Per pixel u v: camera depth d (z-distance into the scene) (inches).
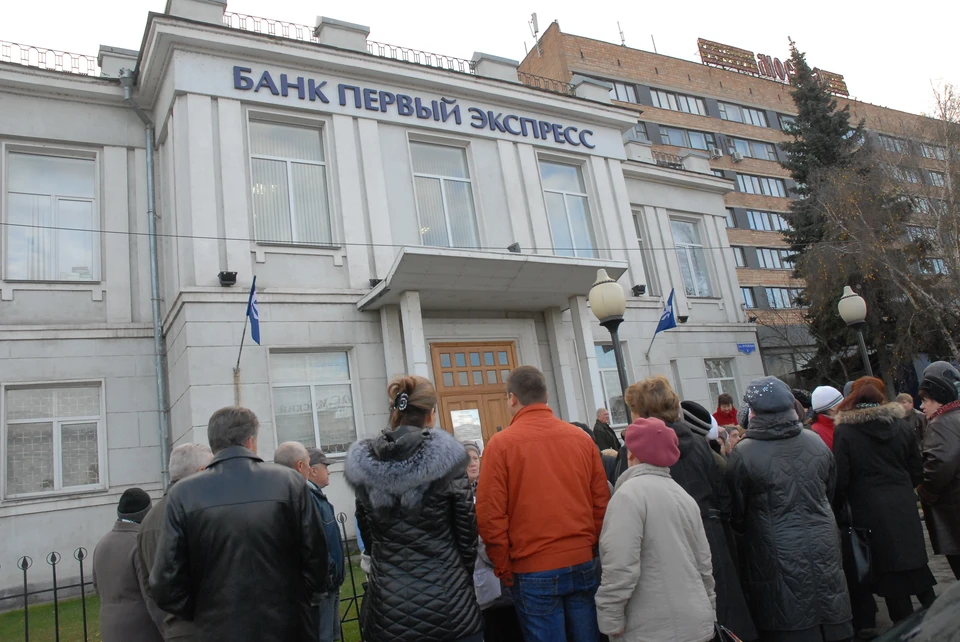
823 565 149.9
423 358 436.8
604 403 512.1
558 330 530.6
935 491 186.4
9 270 424.5
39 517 384.2
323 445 434.0
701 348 691.4
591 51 1454.2
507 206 549.3
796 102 1034.7
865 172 836.6
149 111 489.7
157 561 119.5
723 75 1640.0
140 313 451.2
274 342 424.5
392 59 510.3
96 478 414.9
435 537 129.0
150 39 442.9
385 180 496.7
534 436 141.5
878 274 758.5
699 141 1529.3
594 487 145.6
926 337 746.2
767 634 152.8
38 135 444.5
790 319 1092.5
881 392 189.3
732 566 150.3
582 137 614.5
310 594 132.5
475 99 557.3
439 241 517.3
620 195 633.0
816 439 160.9
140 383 436.8
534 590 134.0
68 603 347.3
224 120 444.8
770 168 1609.3
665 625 121.3
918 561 176.9
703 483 153.7
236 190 438.0
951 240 767.7
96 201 458.9
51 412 412.5
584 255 595.5
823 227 832.3
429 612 123.3
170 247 451.5
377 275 473.4
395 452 130.1
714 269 752.3
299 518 130.0
